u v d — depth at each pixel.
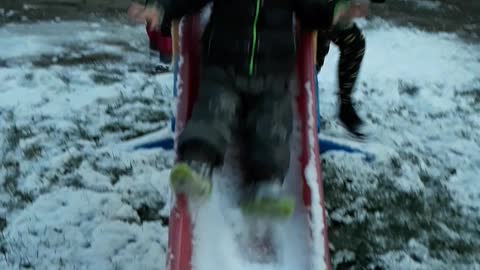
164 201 4.06
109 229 3.77
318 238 2.79
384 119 5.47
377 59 7.10
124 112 5.30
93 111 5.30
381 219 4.04
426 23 8.81
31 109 5.29
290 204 2.73
